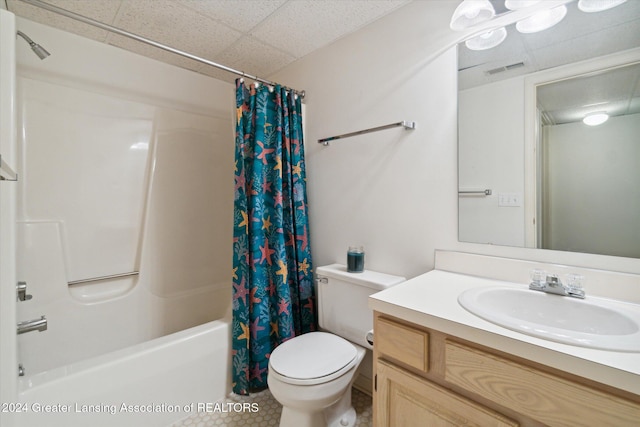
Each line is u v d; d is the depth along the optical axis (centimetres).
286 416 128
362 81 167
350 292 151
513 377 71
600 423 60
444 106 135
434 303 94
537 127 113
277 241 173
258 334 163
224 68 161
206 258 224
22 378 109
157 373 136
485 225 125
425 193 142
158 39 180
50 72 167
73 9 152
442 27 135
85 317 171
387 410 98
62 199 170
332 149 184
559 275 107
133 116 196
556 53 109
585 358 61
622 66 97
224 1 146
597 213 101
